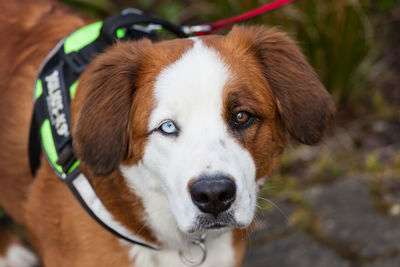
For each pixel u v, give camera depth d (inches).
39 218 103.4
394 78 192.5
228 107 87.5
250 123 91.0
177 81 87.2
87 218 97.1
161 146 88.4
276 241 142.3
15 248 142.0
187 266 108.3
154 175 92.3
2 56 120.2
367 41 175.8
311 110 95.6
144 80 91.7
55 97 100.3
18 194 116.7
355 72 181.0
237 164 85.3
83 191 95.0
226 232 106.3
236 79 88.7
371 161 163.6
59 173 96.9
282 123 97.8
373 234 141.3
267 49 97.3
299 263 135.4
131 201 96.7
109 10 206.8
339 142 173.9
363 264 133.5
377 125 178.2
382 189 155.9
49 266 106.7
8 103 113.8
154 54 92.8
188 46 92.7
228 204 83.8
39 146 103.0
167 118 87.2
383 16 194.9
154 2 210.2
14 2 127.4
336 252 137.4
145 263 104.0
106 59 95.0
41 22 123.4
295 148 171.5
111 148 91.9
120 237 98.8
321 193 156.6
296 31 168.7
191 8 197.9
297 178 163.2
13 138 111.9
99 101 92.5
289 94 95.3
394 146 170.6
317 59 172.7
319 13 167.3
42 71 107.3
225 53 92.0
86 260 99.5
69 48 106.2
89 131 91.7
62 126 97.7
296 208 151.9
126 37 108.8
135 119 91.8
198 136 85.4
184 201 84.3
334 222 146.0
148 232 100.3
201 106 86.5
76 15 127.8
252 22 168.9
